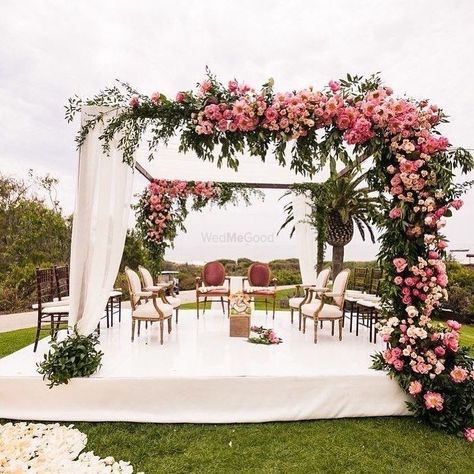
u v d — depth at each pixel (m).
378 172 3.46
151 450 2.79
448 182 3.26
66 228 12.39
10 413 3.22
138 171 6.25
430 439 2.98
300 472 2.54
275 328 5.83
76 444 2.83
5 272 10.90
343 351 4.31
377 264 3.58
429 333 3.37
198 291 6.59
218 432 3.08
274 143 3.54
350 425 3.22
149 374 3.38
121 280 9.98
